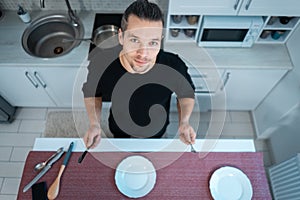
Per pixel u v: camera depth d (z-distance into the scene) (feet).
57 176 3.49
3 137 6.48
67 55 5.06
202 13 4.55
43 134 6.51
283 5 4.36
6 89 5.88
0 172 6.02
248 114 6.86
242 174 3.48
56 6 5.66
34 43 5.69
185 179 3.46
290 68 5.03
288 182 4.82
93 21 5.57
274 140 6.15
